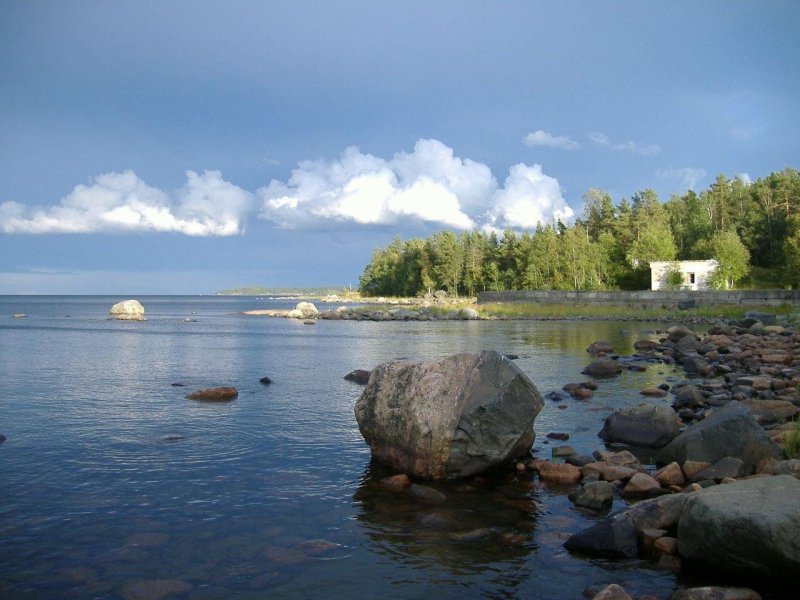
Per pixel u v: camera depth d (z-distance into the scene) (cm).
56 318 7356
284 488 963
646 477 934
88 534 775
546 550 736
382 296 16800
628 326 5084
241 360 2742
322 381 2084
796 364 2183
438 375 1067
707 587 596
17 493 930
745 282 9125
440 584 652
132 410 1573
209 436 1298
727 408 1097
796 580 613
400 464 1053
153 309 11769
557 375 2166
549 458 1135
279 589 637
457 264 12962
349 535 780
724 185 11612
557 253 10438
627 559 709
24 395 1798
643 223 10931
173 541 756
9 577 658
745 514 633
